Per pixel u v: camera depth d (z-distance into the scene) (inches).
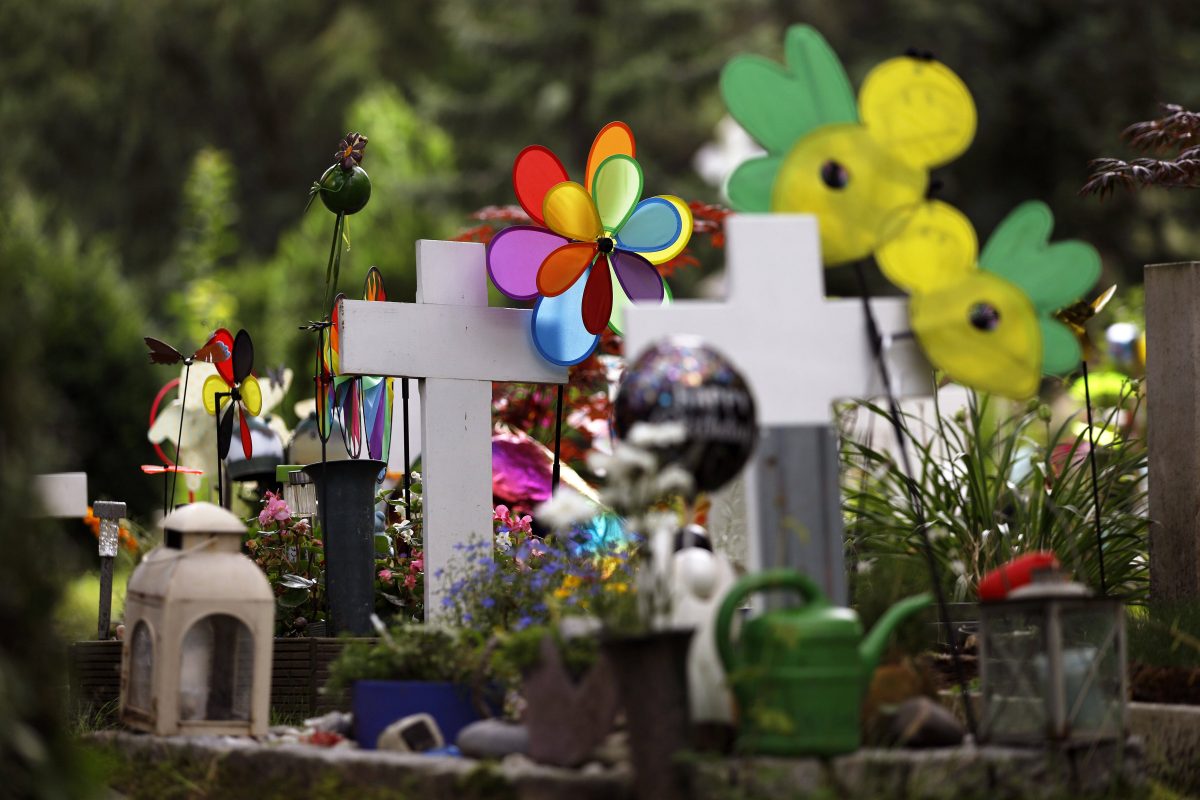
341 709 329.4
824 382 252.2
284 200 1449.3
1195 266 368.8
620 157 388.8
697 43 1409.9
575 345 389.1
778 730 219.8
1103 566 363.9
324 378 380.5
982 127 1282.0
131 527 453.4
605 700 232.2
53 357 659.4
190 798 262.4
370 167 1166.3
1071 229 1301.7
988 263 266.2
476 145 1414.9
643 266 391.2
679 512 338.3
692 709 230.7
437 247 377.7
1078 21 1309.1
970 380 258.5
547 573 305.9
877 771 226.8
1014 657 249.0
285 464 431.5
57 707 221.6
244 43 1467.8
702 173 1628.9
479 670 261.4
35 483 215.5
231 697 280.5
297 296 808.9
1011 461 394.3
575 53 1397.6
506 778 230.7
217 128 1477.6
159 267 1405.0
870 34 1349.7
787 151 262.1
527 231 386.0
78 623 424.5
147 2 1425.9
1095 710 248.2
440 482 370.0
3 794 206.5
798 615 225.6
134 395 675.4
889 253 258.5
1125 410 533.6
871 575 341.4
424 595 368.2
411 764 240.4
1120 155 1286.9
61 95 1406.3
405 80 1531.7
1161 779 287.4
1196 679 304.5
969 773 234.4
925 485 382.6
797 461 251.6
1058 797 238.1
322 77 1457.9
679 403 233.3
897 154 262.1
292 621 373.4
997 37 1302.9
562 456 509.7
